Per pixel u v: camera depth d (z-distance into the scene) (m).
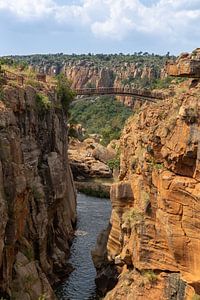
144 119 37.50
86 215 73.19
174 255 31.66
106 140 134.62
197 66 34.44
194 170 30.83
